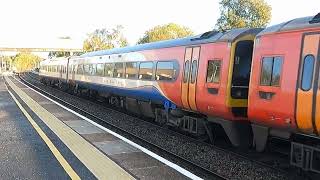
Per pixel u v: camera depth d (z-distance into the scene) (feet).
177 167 30.76
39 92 117.08
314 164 29.14
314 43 27.58
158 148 40.24
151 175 28.66
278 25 31.76
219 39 39.63
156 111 56.03
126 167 30.78
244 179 31.45
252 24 201.77
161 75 51.90
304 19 29.40
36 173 29.01
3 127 48.93
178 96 46.83
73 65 111.75
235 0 206.69
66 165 30.99
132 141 42.32
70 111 65.98
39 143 39.19
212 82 39.81
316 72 27.25
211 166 35.27
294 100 28.94
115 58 72.64
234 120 38.37
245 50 37.86
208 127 43.29
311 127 28.07
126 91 66.08
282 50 30.27
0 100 86.74
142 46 60.90
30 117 57.98
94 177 27.84
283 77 29.99
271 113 31.30
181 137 47.47
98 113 69.97
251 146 39.14
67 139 41.01
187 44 45.55
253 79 33.37
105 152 35.53
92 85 89.51
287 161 36.32
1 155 34.42
